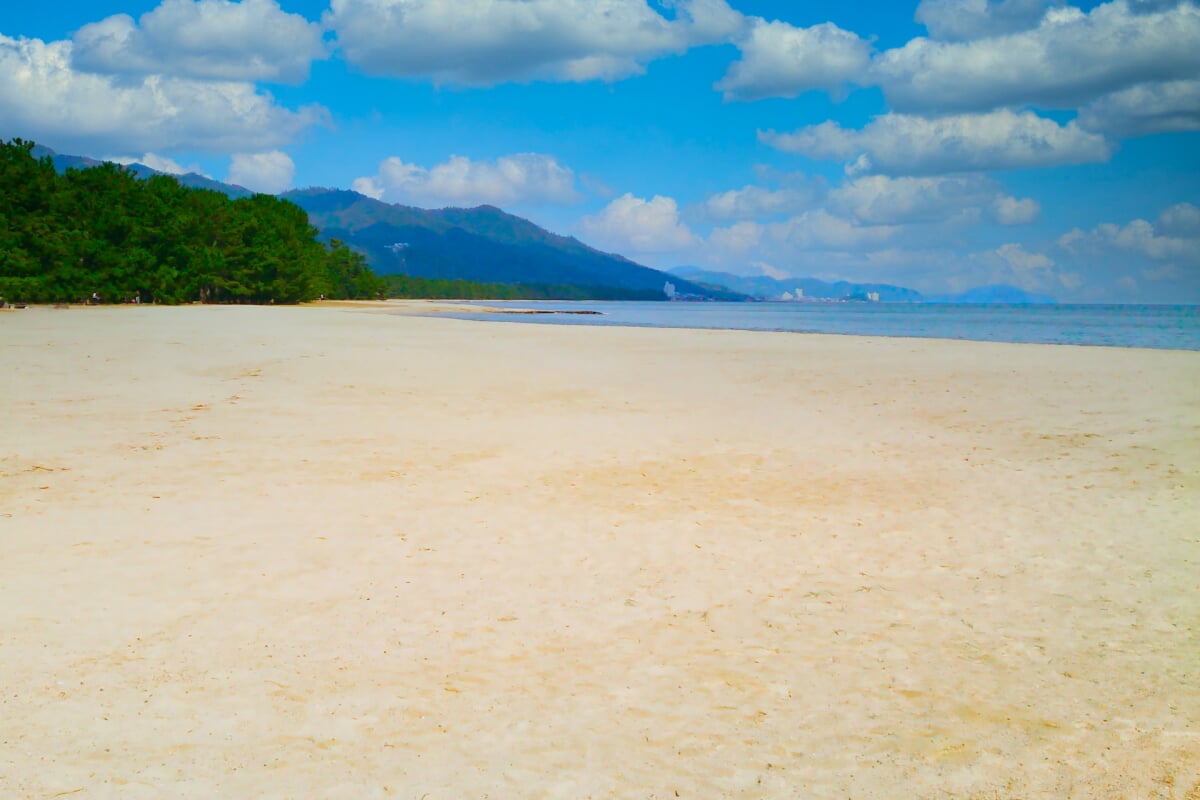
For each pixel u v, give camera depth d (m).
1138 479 11.59
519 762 4.68
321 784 4.42
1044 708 5.34
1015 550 8.62
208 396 18.02
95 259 68.62
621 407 17.70
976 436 14.76
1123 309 188.62
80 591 7.10
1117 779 4.55
